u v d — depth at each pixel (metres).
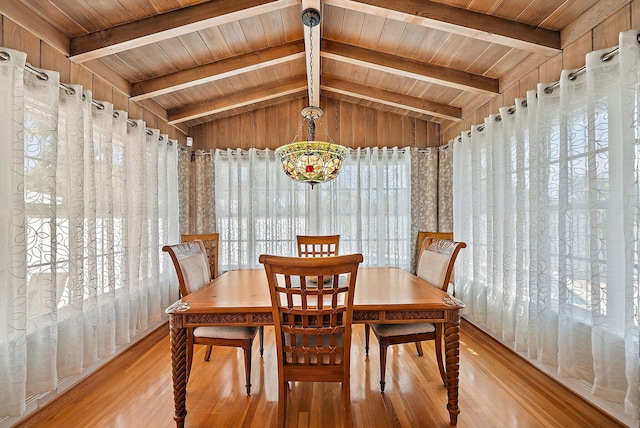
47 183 1.74
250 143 3.84
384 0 1.99
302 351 1.48
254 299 1.72
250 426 1.65
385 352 1.95
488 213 2.68
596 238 1.67
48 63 1.88
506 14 1.97
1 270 1.53
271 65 2.85
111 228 2.26
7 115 1.54
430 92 3.17
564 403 1.83
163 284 3.12
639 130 1.49
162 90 2.69
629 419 1.60
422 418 1.70
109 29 2.01
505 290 2.44
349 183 3.76
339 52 2.66
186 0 1.93
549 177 2.04
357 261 1.35
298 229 3.76
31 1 1.70
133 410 1.78
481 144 2.88
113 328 2.26
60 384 1.93
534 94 2.15
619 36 1.53
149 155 2.89
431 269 2.23
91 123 2.08
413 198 3.78
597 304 1.66
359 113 3.85
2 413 1.53
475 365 2.29
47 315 1.72
